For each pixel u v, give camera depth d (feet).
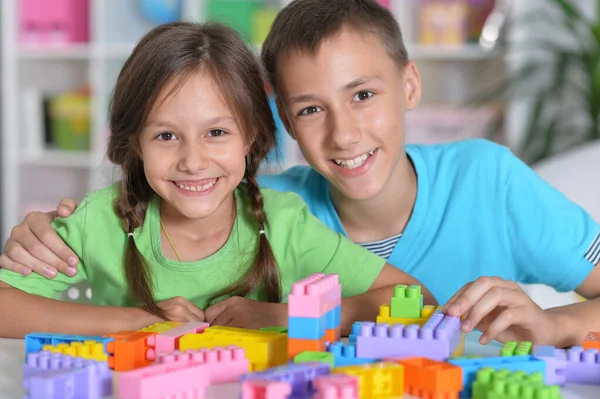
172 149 3.34
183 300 3.43
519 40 9.59
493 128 9.50
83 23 11.39
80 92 11.73
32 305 3.36
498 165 4.44
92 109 11.11
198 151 3.31
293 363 2.28
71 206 3.86
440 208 4.41
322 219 4.42
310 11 3.76
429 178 4.44
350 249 3.73
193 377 2.19
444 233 4.38
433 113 9.76
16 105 11.49
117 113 3.60
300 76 3.71
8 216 11.45
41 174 12.19
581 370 2.38
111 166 4.29
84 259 3.79
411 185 4.38
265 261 3.65
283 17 3.93
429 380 2.18
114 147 3.67
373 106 3.81
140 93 3.35
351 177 3.87
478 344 2.89
